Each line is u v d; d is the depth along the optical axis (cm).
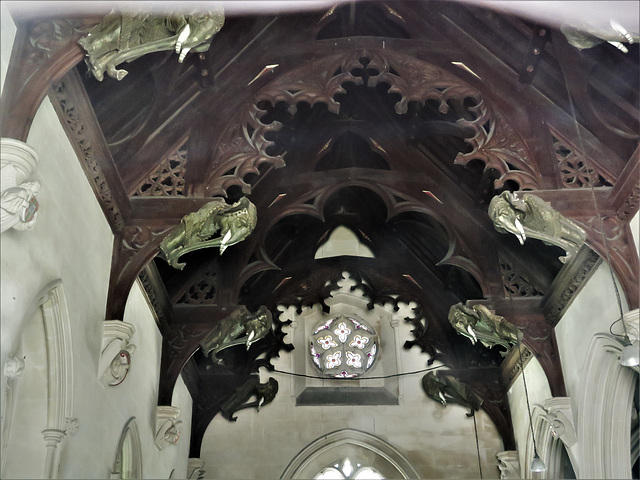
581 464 1255
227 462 1720
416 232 1725
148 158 1136
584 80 1122
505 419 1730
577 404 1286
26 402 820
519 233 1088
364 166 1531
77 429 865
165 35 816
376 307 1934
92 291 976
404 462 1744
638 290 1047
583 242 1084
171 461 1462
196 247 1107
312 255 1780
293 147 1461
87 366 938
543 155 1147
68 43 764
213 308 1417
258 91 1206
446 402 1800
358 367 1869
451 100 1300
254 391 1759
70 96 862
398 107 1213
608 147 1126
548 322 1413
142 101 1096
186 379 1588
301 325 1916
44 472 797
